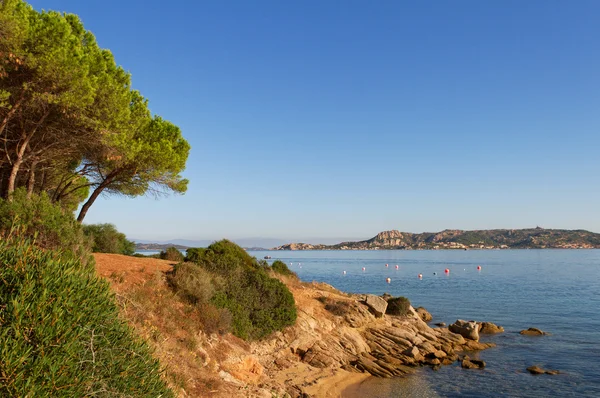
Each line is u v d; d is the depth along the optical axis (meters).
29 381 4.78
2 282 5.52
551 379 24.17
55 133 21.11
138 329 13.41
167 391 7.50
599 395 21.70
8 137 21.58
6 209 15.38
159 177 27.59
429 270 130.12
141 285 18.20
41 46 17.28
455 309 50.84
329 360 23.62
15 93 18.22
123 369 6.46
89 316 6.00
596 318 43.91
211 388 13.65
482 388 22.62
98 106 20.66
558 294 65.56
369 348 28.33
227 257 25.55
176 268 20.88
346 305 31.75
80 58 18.66
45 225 15.84
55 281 5.68
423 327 33.88
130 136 24.03
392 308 36.50
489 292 68.62
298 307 28.44
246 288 23.44
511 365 27.00
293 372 21.05
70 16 20.84
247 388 15.66
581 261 187.50
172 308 17.62
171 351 14.12
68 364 5.30
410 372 25.09
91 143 21.84
